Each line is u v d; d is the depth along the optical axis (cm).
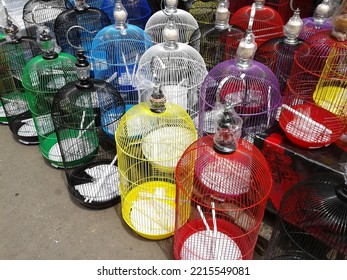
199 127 154
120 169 140
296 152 117
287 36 164
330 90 133
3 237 137
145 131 138
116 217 145
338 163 112
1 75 193
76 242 135
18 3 230
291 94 144
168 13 177
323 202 98
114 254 131
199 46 192
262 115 148
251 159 113
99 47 183
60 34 200
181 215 127
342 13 135
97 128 159
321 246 114
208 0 229
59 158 165
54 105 146
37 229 140
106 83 149
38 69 159
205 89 148
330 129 119
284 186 125
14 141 187
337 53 138
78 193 149
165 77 161
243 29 186
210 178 116
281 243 120
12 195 155
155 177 145
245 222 123
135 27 186
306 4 223
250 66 141
